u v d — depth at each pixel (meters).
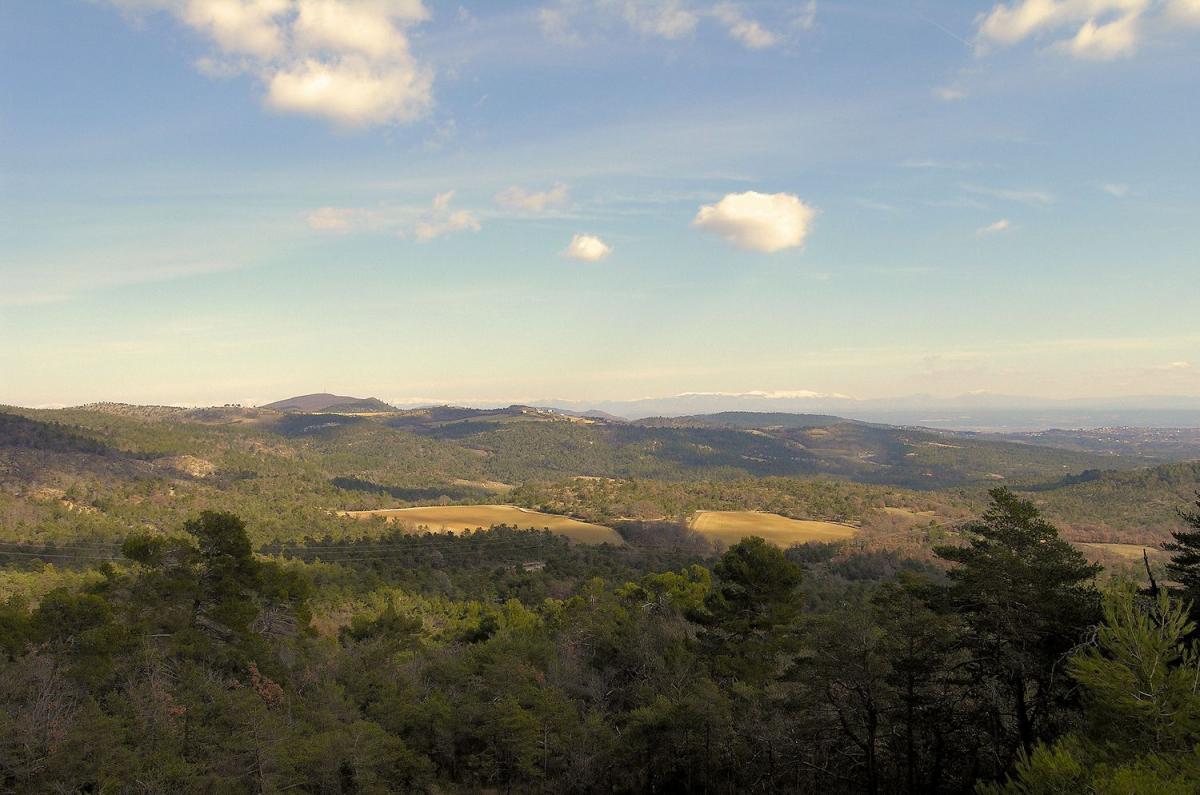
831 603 56.19
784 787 29.73
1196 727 12.05
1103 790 10.77
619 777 33.22
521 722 31.41
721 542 106.19
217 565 36.03
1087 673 13.82
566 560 94.12
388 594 73.50
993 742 24.11
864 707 26.56
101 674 27.12
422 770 32.16
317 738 27.78
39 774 21.39
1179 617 13.56
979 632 23.97
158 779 22.05
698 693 32.03
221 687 29.12
